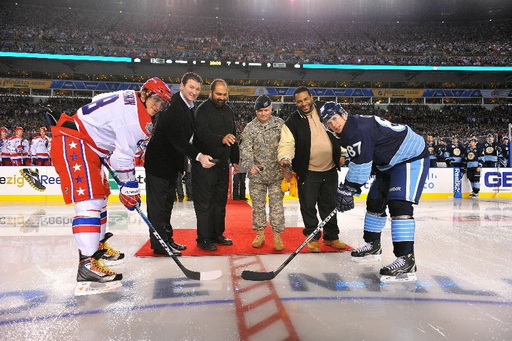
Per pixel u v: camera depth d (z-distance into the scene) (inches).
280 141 147.7
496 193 418.0
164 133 137.9
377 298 93.6
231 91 1171.9
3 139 498.6
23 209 300.8
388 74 1185.4
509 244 160.1
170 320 79.4
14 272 117.8
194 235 184.4
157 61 1048.2
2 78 1070.4
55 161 103.3
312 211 147.8
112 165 104.0
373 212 133.3
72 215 260.8
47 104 1090.7
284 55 1187.9
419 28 1449.3
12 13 1227.9
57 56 1001.5
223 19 1471.5
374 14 1480.1
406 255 110.0
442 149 500.7
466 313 83.6
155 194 139.7
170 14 1449.3
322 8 1489.9
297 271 118.8
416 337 71.4
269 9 1497.3
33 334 72.9
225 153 155.4
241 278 111.2
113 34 1218.6
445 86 1219.9
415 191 112.9
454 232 189.5
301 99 144.4
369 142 110.8
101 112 101.6
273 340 70.1
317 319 80.3
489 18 1448.1
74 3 1347.2
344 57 1199.6
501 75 1179.3
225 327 75.9
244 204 338.0
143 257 137.6
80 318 80.7
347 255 141.3
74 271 119.3
